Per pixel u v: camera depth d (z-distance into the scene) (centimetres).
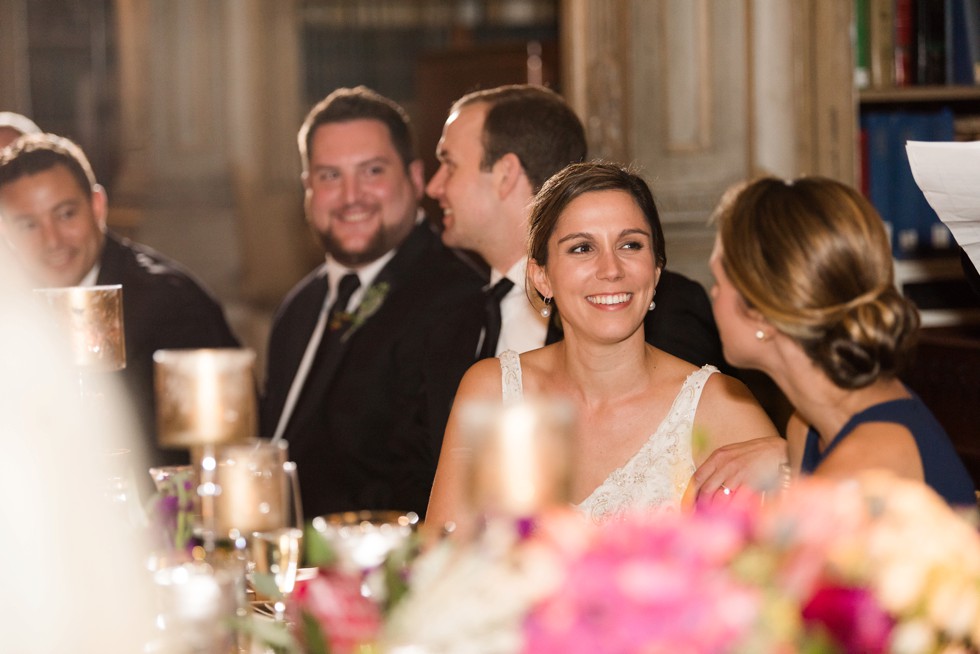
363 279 372
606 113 418
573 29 421
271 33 957
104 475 194
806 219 174
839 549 115
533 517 120
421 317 351
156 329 385
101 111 1009
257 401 398
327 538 138
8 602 127
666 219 414
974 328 392
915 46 392
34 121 1002
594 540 113
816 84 392
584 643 105
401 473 339
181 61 936
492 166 319
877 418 177
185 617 142
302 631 132
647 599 105
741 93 407
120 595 133
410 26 1057
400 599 121
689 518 116
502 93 326
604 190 235
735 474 213
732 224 179
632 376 245
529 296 259
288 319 395
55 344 231
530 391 253
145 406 380
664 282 297
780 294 173
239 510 197
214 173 942
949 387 369
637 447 244
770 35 399
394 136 371
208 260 939
